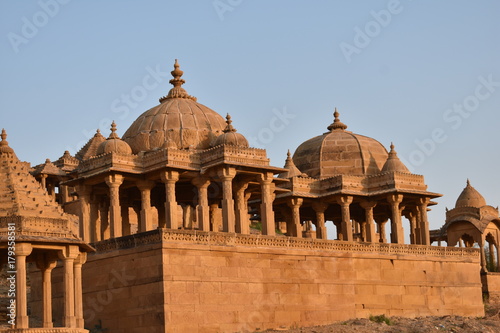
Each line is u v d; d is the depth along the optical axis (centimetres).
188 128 5925
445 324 5562
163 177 5547
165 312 4619
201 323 4762
